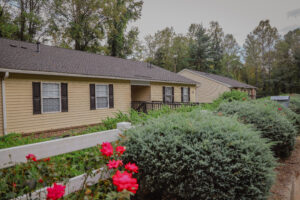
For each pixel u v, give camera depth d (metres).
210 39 37.34
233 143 2.05
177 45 36.97
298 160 4.19
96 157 1.84
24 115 7.25
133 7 25.89
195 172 1.97
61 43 22.20
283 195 2.63
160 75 14.33
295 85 33.56
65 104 8.55
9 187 1.63
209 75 24.61
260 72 41.12
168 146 2.14
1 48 8.23
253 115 4.30
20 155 1.71
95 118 9.78
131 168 1.57
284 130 4.07
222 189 1.94
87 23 22.22
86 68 9.78
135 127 2.66
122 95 11.22
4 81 6.73
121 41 25.38
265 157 2.11
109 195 1.31
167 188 2.14
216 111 5.11
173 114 3.06
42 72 7.40
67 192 1.90
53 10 21.30
